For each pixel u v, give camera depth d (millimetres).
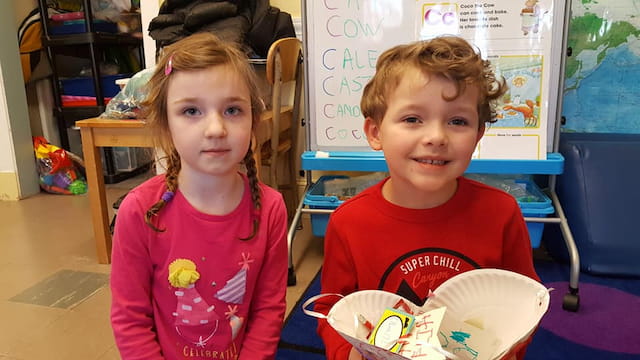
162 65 800
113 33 3162
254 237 843
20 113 2922
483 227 794
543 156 1652
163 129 822
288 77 2193
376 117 807
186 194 818
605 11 1939
